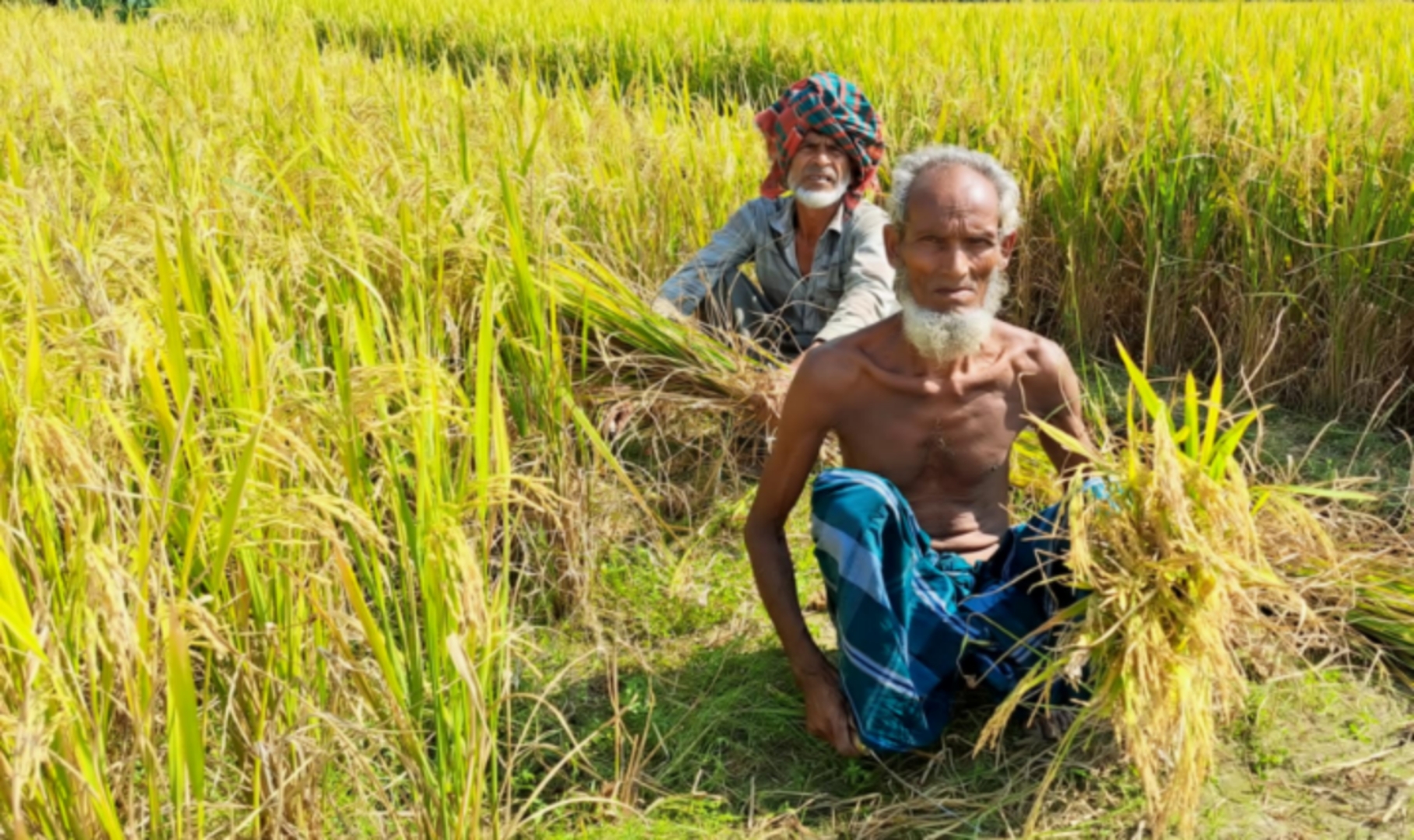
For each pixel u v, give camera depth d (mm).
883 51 8031
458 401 3221
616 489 3719
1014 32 8406
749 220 4184
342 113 5016
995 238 2516
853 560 2518
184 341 2543
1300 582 2949
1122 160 5121
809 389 2691
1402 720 2801
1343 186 4562
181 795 1907
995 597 2596
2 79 6461
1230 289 4965
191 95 5762
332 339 2508
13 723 1722
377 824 2260
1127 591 2260
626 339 3885
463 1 14750
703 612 3322
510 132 5125
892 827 2555
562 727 2875
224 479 2219
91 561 1712
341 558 2066
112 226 3295
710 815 2588
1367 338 4559
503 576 2607
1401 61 5895
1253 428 4535
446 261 3586
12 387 2012
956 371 2664
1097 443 3854
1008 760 2686
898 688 2541
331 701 2270
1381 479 4082
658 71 11023
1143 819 2523
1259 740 2734
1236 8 8891
